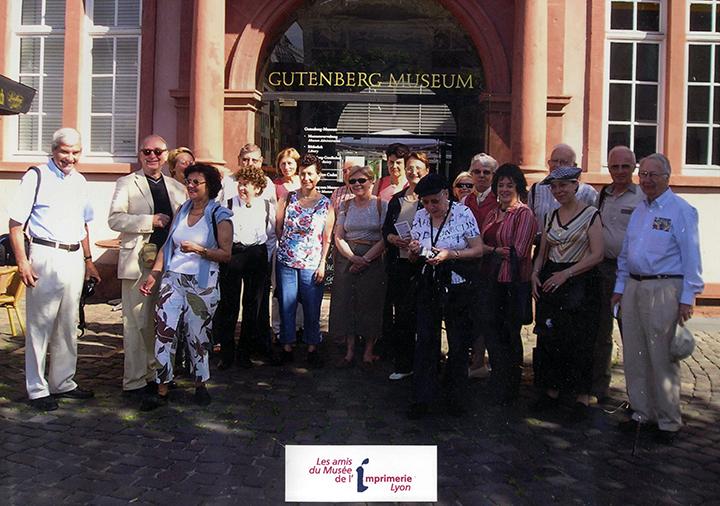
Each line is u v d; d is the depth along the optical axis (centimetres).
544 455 455
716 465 445
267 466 429
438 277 518
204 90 892
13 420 493
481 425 507
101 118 988
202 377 535
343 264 648
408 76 988
